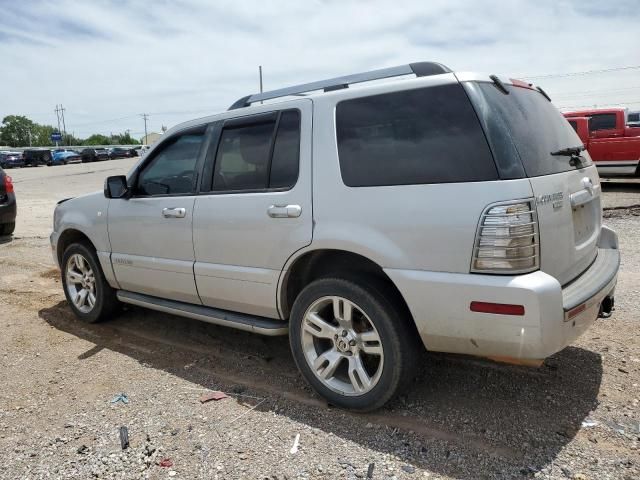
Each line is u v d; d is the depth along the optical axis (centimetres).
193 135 385
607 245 355
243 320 355
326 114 310
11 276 664
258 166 338
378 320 283
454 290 256
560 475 240
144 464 261
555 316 243
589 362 351
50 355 409
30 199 1728
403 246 271
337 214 294
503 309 245
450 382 334
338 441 275
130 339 439
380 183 282
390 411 303
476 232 249
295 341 322
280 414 305
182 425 296
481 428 281
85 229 459
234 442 278
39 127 13388
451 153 263
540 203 252
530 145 270
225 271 351
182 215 374
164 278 399
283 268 321
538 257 250
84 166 4294
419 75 294
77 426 300
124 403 326
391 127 285
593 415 288
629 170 1248
